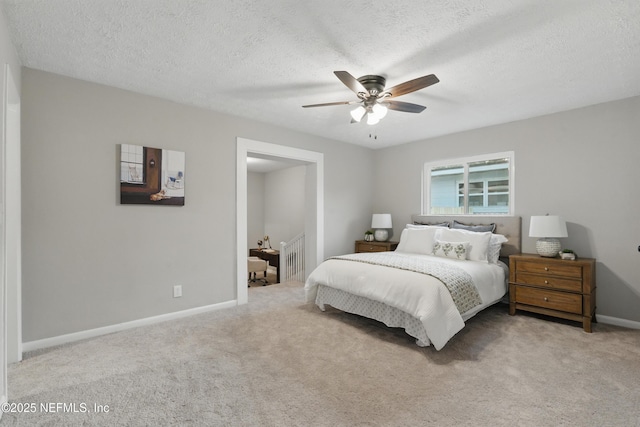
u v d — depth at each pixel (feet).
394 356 8.15
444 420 5.58
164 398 6.26
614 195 10.82
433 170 16.29
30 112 8.53
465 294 9.14
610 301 10.85
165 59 8.16
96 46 7.51
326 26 6.68
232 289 12.64
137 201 10.19
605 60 8.04
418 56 7.87
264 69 8.68
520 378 7.02
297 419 5.61
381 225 16.63
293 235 24.88
